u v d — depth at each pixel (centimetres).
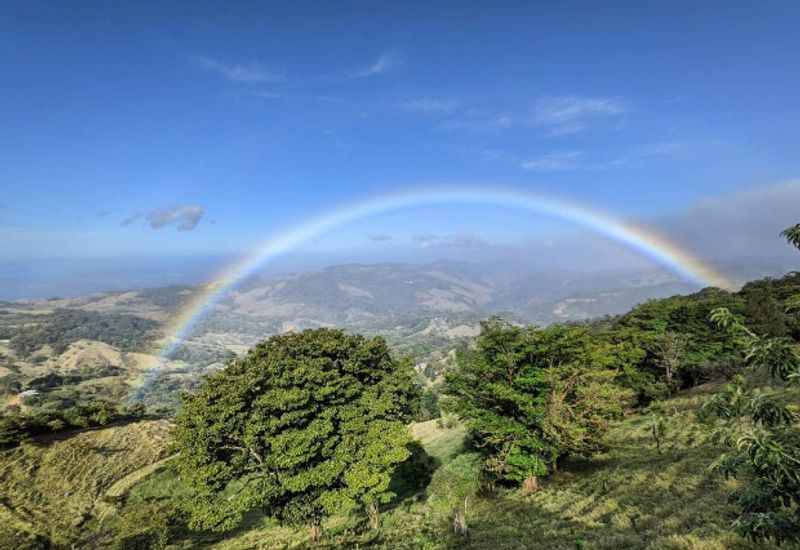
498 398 3078
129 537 4125
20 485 5603
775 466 597
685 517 1764
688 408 4322
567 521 2267
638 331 5819
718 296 7706
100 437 7200
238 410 2734
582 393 3048
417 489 4144
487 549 2102
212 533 4175
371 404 3080
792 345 624
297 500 2855
